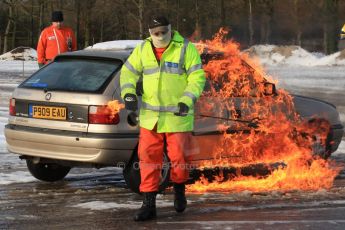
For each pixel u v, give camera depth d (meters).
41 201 7.61
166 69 6.64
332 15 47.53
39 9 64.69
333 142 9.80
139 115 7.14
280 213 7.04
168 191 8.23
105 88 7.68
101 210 7.17
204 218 6.81
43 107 7.90
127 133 7.62
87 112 7.59
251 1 50.62
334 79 30.19
